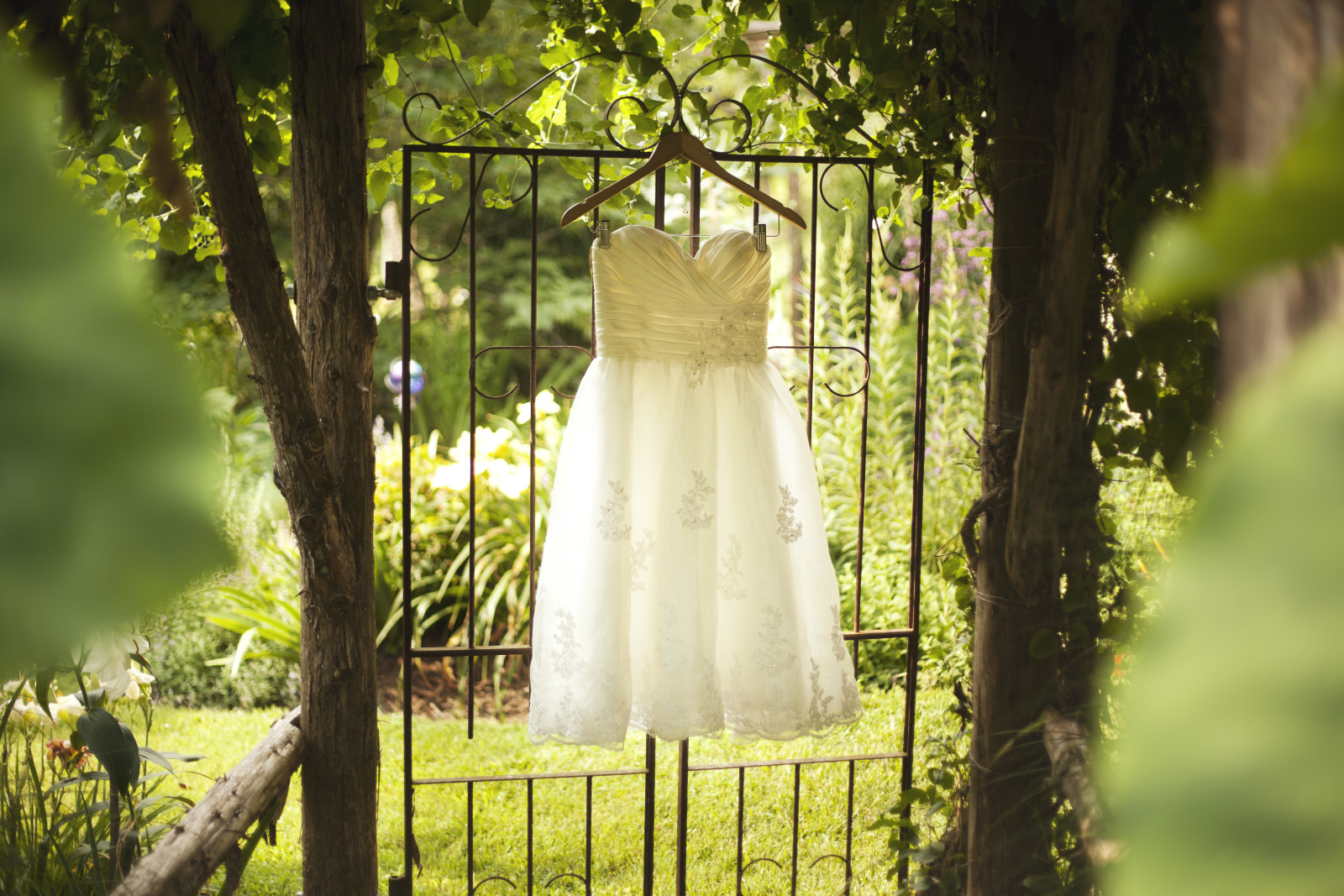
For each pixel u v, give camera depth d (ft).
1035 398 5.23
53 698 6.37
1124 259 4.84
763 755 10.66
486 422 20.04
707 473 6.54
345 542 6.19
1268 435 0.38
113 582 0.44
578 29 6.76
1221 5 0.56
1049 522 5.29
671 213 14.64
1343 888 0.31
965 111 6.60
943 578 6.68
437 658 13.85
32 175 0.49
